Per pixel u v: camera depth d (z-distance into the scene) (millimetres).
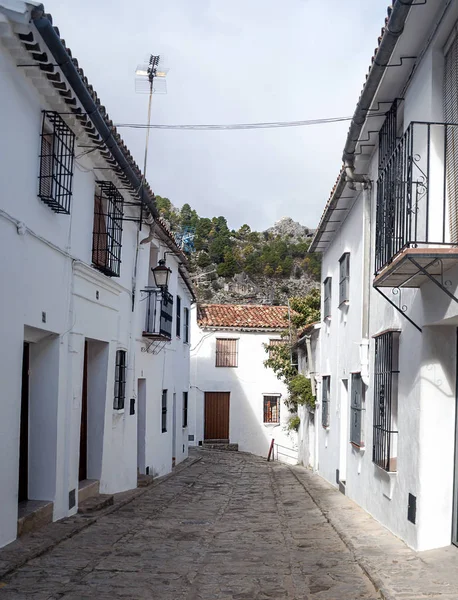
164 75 12875
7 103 7285
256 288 64812
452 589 5762
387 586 5906
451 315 6551
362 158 10875
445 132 6590
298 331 23953
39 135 8305
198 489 15062
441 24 6801
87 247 10547
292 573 6832
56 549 7652
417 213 6773
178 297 21109
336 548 8125
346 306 13578
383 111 9211
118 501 11555
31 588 6000
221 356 30422
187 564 7242
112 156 10453
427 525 7387
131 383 13844
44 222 8547
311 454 21062
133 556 7516
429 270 6672
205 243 69438
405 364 8273
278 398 30422
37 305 8297
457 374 7398
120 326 12883
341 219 14328
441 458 7422
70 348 9680
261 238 75500
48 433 9133
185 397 23703
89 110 8852
